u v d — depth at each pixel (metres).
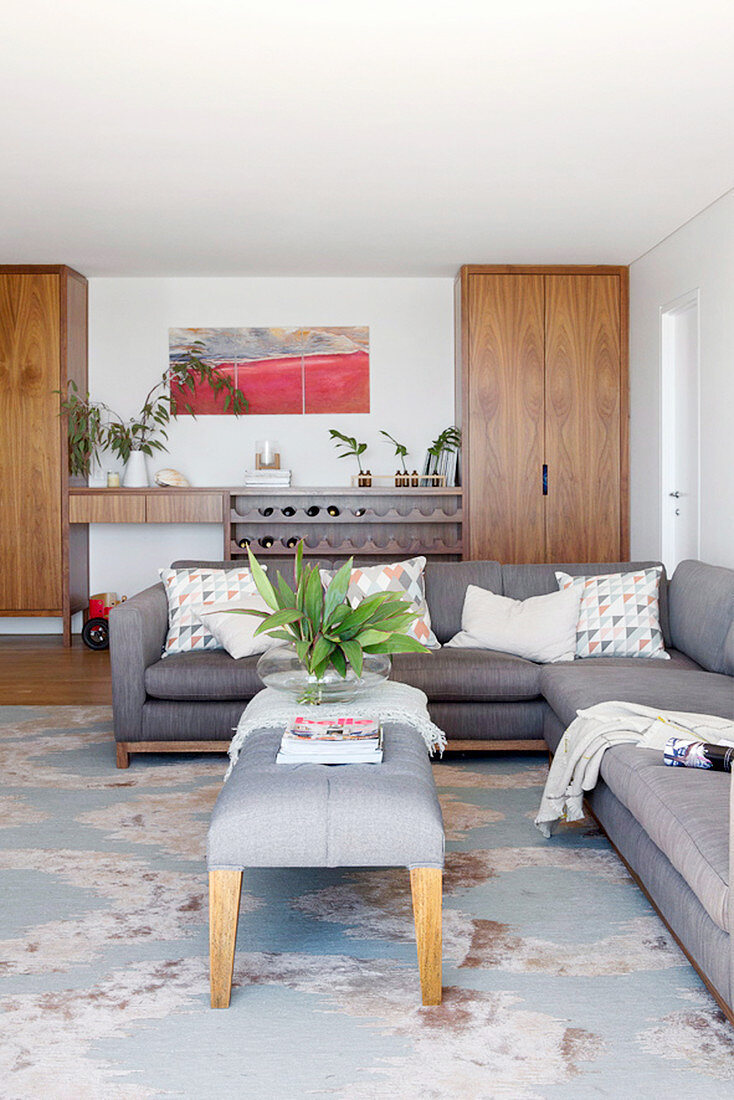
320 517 6.89
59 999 2.11
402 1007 2.07
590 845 3.04
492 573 4.53
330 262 6.70
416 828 2.09
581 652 4.16
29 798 3.49
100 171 4.67
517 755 4.12
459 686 3.83
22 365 6.69
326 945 2.38
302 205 5.29
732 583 3.86
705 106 3.87
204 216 5.51
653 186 4.94
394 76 3.56
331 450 7.28
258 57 3.39
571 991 2.14
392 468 7.30
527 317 6.75
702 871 1.94
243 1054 1.90
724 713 3.02
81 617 7.34
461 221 5.63
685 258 5.69
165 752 4.01
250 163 4.55
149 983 2.18
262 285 7.21
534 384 6.77
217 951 2.06
